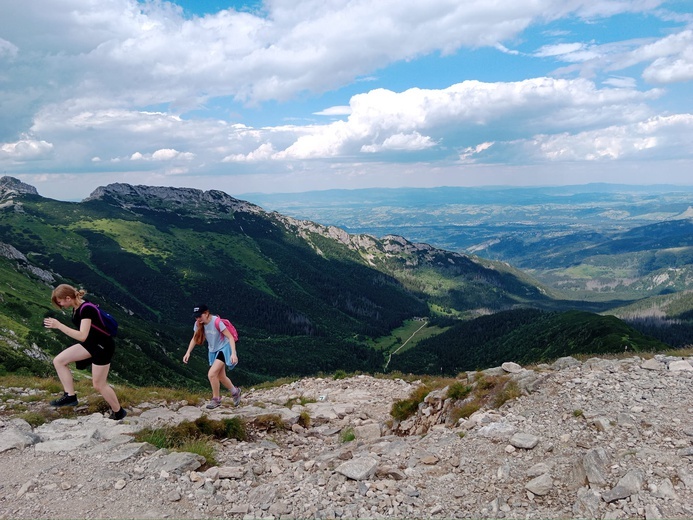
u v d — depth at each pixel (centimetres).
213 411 633
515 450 432
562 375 573
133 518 360
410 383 871
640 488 351
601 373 561
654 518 325
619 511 338
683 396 478
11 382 725
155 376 4594
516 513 353
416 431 610
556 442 433
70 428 530
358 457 453
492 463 418
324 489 398
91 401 618
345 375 972
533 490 371
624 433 426
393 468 423
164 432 505
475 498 374
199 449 471
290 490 400
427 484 397
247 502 384
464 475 405
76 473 421
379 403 755
